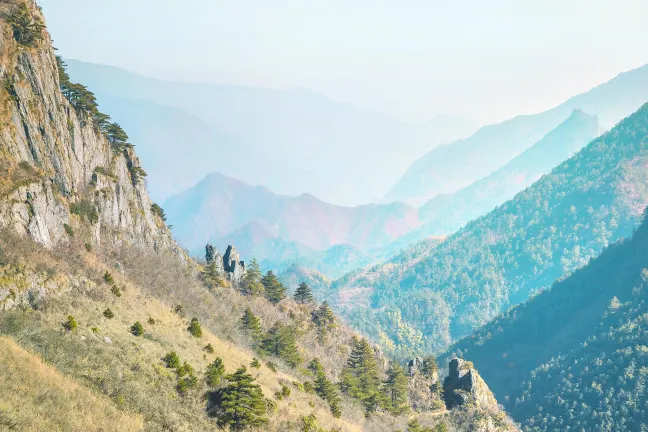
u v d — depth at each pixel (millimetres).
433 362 160875
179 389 61000
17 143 78438
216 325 104625
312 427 72125
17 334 53812
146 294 89250
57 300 64625
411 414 128625
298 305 178500
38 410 42938
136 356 62312
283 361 112062
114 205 111375
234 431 60031
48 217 77375
